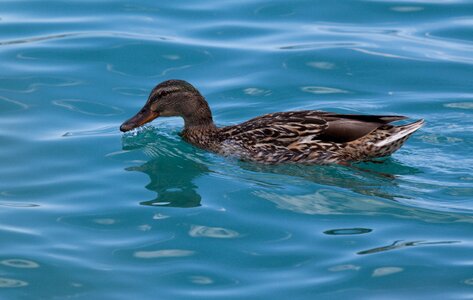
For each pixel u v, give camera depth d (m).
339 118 16.86
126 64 20.05
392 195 15.36
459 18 21.75
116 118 18.28
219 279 12.88
